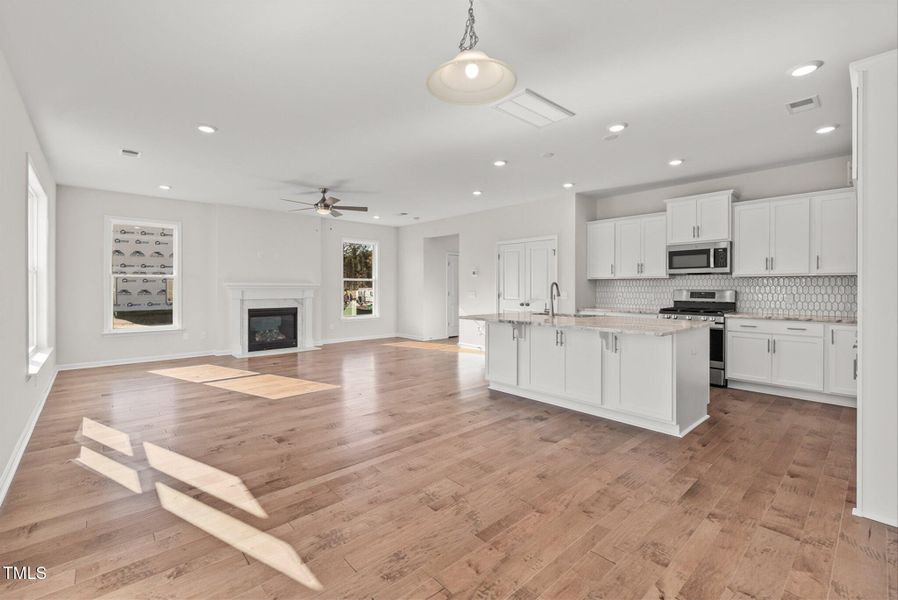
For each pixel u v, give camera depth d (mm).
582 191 6254
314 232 8367
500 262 7520
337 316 8945
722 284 5496
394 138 4059
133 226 6711
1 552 1926
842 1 2125
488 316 4633
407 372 5906
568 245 6496
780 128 3801
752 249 4938
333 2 2139
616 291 6590
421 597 1666
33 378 3756
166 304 7191
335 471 2795
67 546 1976
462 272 8258
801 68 2789
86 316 6137
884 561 1862
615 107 3385
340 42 2502
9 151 2756
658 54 2637
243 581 1752
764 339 4605
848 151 4410
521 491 2521
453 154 4527
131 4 2148
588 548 1973
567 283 6504
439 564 1865
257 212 7637
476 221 7992
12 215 2883
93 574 1784
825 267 4430
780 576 1776
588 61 2717
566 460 2957
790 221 4660
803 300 4887
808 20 2287
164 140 4090
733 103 3312
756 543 2002
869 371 2203
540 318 4340
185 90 3090
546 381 4285
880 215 2164
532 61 2717
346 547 1986
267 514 2270
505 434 3465
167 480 2658
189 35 2422
